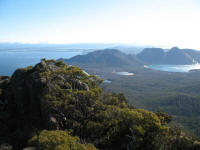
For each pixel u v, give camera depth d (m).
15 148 20.72
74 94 25.78
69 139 14.15
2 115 29.45
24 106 30.72
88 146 14.50
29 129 24.72
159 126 18.09
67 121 22.56
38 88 29.86
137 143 16.75
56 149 12.48
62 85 30.02
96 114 23.08
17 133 24.17
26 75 35.19
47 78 30.88
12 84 34.66
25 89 31.98
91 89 30.33
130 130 18.20
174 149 18.50
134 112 19.80
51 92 26.81
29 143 15.59
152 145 17.22
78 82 32.22
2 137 23.58
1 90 35.19
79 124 21.88
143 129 17.70
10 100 32.94
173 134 21.83
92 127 19.53
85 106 24.64
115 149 17.23
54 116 23.39
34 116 28.45
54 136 14.14
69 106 23.30
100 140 17.97
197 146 19.66
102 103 27.34
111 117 21.62
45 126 24.02
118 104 31.77
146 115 19.84
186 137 22.36
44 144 13.20
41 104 27.89
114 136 18.22
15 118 29.48
